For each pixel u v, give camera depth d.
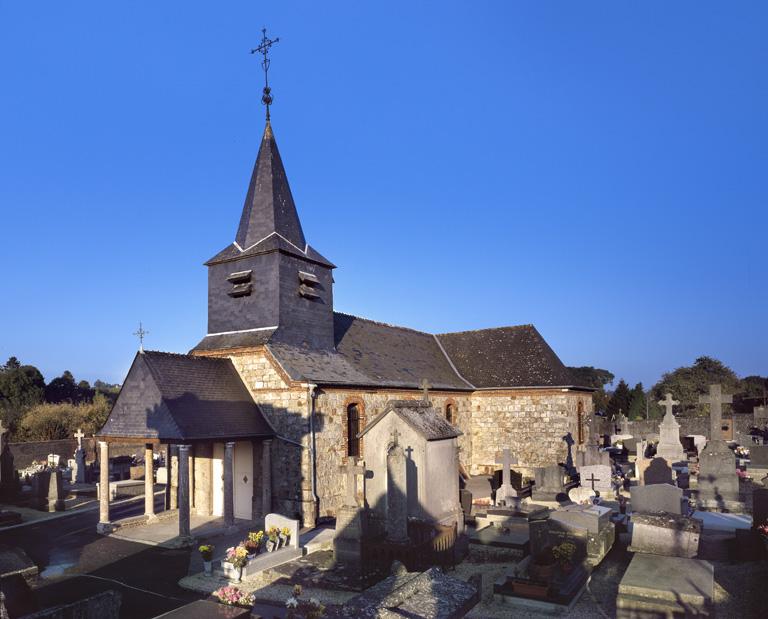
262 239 25.08
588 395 35.97
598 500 20.73
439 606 8.52
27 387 61.69
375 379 26.39
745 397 66.06
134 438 20.06
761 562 14.62
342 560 16.02
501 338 37.25
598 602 12.67
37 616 9.43
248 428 21.45
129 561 16.94
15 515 22.66
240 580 14.97
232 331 25.12
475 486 29.70
